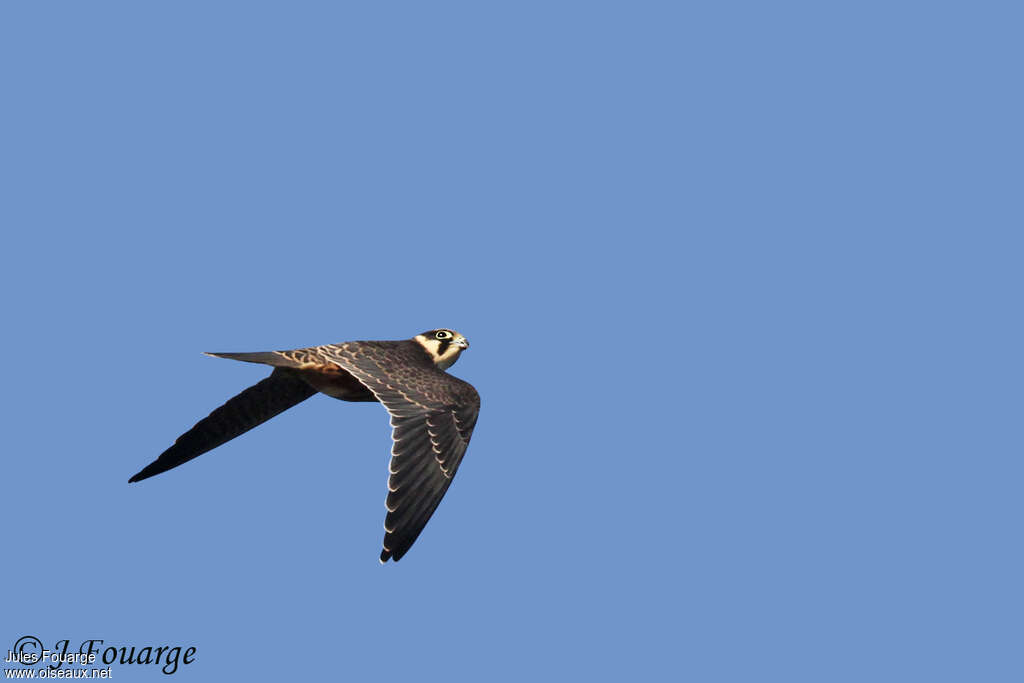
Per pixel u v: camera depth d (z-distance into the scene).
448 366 17.83
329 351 16.25
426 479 14.62
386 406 15.12
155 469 16.88
